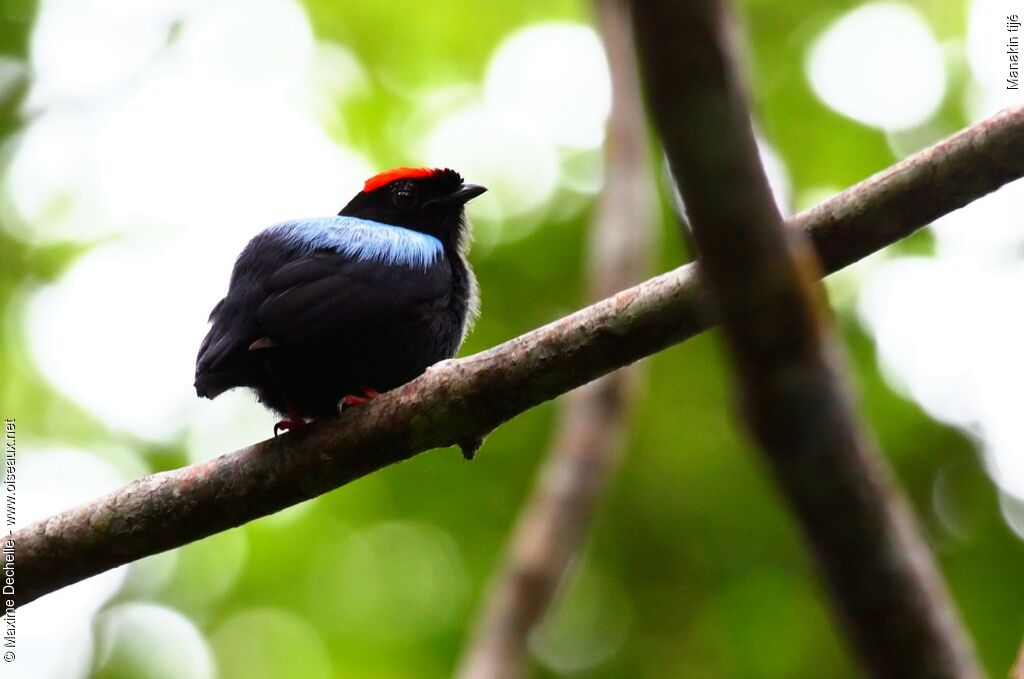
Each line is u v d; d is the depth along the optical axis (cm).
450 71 1748
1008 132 655
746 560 1441
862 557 384
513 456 1477
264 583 1467
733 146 344
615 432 1174
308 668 1417
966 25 1606
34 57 1752
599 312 747
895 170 676
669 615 1438
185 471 811
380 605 1430
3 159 1738
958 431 1471
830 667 1381
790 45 1655
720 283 360
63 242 1712
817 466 371
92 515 805
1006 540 1430
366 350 912
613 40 1357
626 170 1298
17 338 1641
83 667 1439
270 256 939
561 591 1241
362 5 1756
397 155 1691
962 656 405
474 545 1436
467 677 1034
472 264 1562
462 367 780
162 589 1497
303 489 802
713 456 1480
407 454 800
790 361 362
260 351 882
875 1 1652
